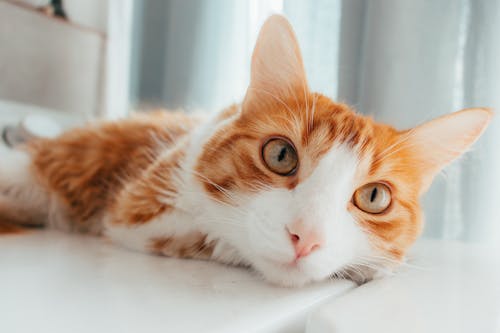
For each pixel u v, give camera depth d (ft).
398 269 0.91
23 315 0.60
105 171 1.20
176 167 1.00
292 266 0.81
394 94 1.42
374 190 0.91
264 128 0.91
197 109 1.59
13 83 1.58
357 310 0.63
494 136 1.34
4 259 0.83
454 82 1.40
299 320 0.68
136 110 1.64
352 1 1.50
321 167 0.87
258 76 0.94
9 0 1.55
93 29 1.86
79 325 0.58
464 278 0.82
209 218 0.93
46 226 1.24
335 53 1.56
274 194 0.85
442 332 0.59
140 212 0.98
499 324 0.62
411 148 0.96
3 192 1.19
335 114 0.94
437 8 1.40
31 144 1.31
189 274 0.82
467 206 1.37
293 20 1.55
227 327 0.59
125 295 0.68
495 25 1.36
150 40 1.99
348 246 0.86
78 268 0.79
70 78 1.78
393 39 1.41
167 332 0.57
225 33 1.77
